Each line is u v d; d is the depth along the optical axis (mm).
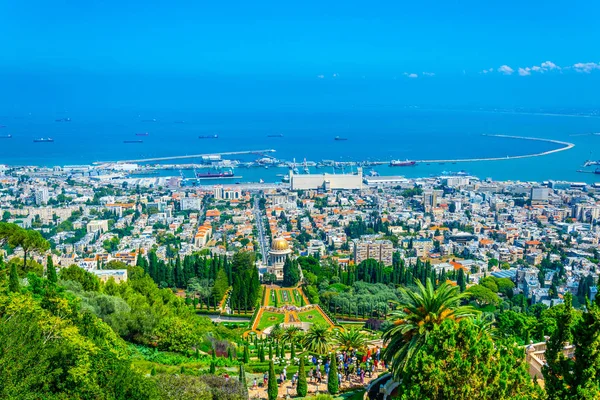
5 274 157875
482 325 103938
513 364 82188
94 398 88875
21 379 79500
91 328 112938
